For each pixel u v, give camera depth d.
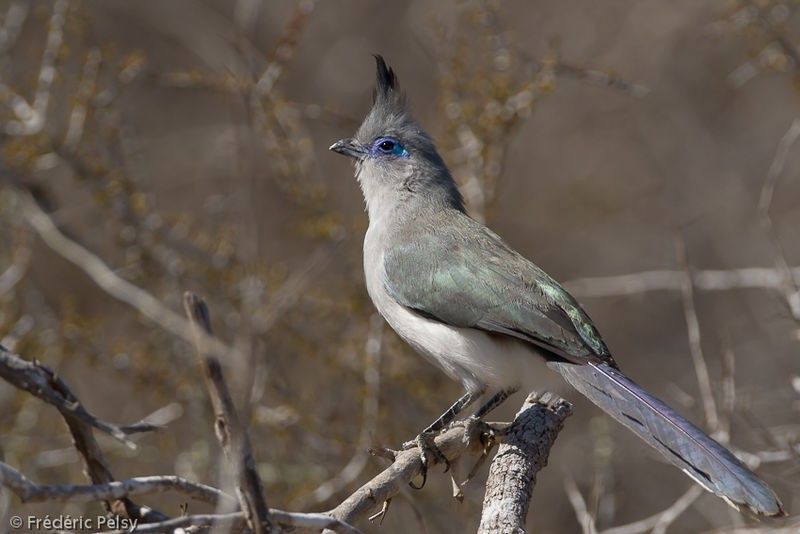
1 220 14.72
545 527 14.76
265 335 12.23
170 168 17.92
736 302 17.78
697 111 19.33
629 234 18.92
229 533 6.08
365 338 13.70
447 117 13.72
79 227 15.61
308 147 14.15
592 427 13.81
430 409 13.56
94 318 14.05
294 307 13.55
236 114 15.62
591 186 19.33
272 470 12.80
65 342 13.61
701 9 19.03
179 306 13.75
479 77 13.65
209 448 12.78
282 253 15.95
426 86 19.09
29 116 13.73
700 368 11.66
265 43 19.58
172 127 18.75
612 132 19.53
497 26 14.00
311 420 13.06
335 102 18.75
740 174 18.97
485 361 9.45
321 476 13.02
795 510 12.21
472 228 10.27
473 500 12.48
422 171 10.80
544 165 19.45
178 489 6.05
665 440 8.20
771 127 19.16
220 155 17.06
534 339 9.16
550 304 9.32
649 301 18.19
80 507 11.70
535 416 8.51
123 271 13.90
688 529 14.99
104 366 13.66
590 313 18.23
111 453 13.19
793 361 16.38
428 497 12.62
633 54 19.33
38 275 16.00
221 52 17.52
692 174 19.05
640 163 19.41
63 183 15.91
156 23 18.95
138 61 14.02
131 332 15.01
